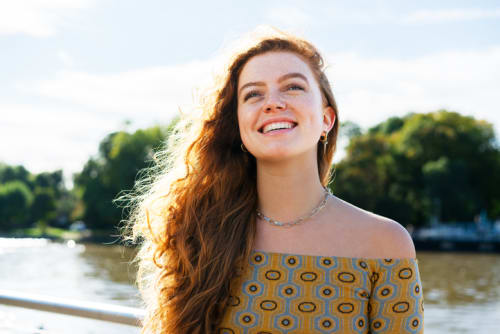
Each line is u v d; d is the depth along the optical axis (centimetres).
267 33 185
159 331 183
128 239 215
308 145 171
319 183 177
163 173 206
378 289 161
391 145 5222
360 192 4775
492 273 2881
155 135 5819
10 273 2564
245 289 167
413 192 5059
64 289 1955
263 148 170
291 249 169
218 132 197
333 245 167
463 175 4884
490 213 5394
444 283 2373
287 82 171
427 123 5325
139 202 206
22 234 7419
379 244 164
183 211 193
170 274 186
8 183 9294
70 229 8431
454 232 5059
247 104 175
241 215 179
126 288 1941
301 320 159
